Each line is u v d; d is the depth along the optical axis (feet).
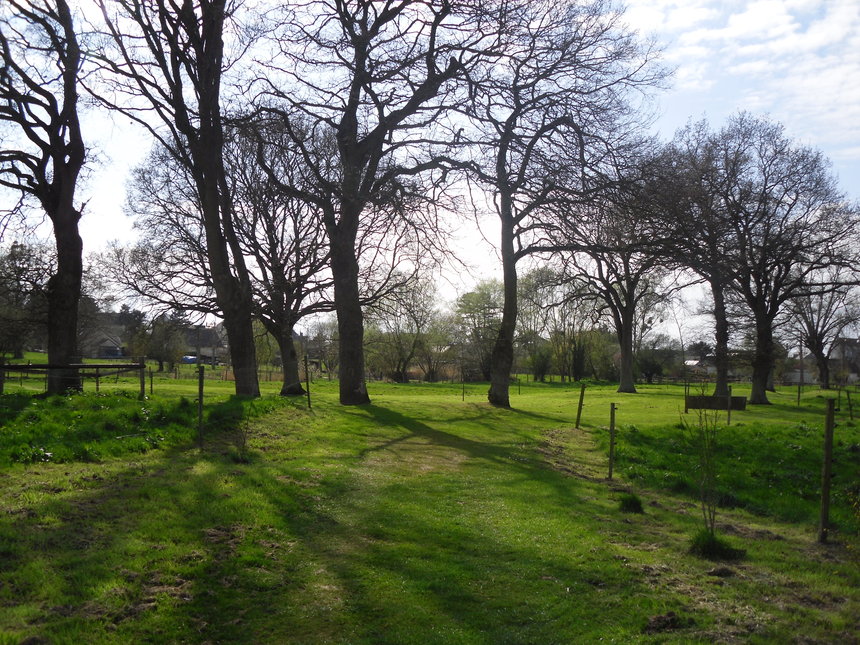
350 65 70.90
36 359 173.27
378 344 217.97
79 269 67.21
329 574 22.27
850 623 20.18
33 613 17.20
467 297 239.91
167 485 30.22
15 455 32.09
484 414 83.82
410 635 18.21
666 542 28.84
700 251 73.20
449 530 28.35
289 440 48.21
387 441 54.75
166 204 103.81
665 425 73.82
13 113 63.21
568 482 42.22
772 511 37.93
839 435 67.36
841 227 126.41
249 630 17.97
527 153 74.13
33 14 57.82
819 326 235.61
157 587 19.81
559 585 22.38
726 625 19.58
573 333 259.39
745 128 130.82
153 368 213.87
